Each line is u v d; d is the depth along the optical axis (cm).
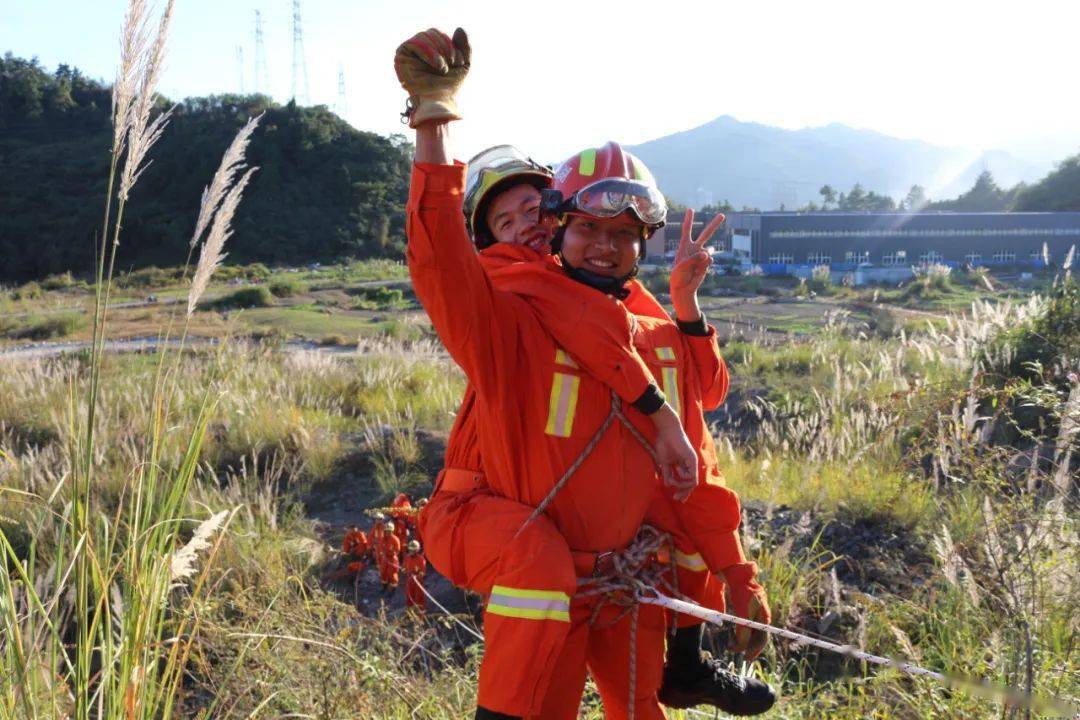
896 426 785
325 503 898
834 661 474
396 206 12938
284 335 3516
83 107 14825
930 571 574
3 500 637
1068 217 10600
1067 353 927
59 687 314
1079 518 445
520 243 300
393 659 413
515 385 245
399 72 214
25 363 1609
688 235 285
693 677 292
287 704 384
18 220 11294
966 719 337
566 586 232
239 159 328
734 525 278
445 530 252
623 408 252
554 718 252
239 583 577
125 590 327
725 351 1817
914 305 4078
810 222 10312
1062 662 362
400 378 1501
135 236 11438
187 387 716
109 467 764
